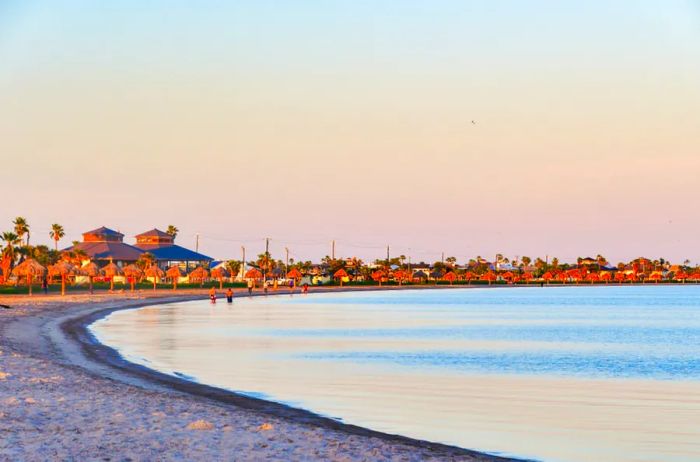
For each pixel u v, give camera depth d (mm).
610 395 53719
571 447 36781
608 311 193375
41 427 31312
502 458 33500
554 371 68062
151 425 32500
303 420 39344
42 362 54719
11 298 164625
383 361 73312
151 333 99188
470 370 67188
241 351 79375
